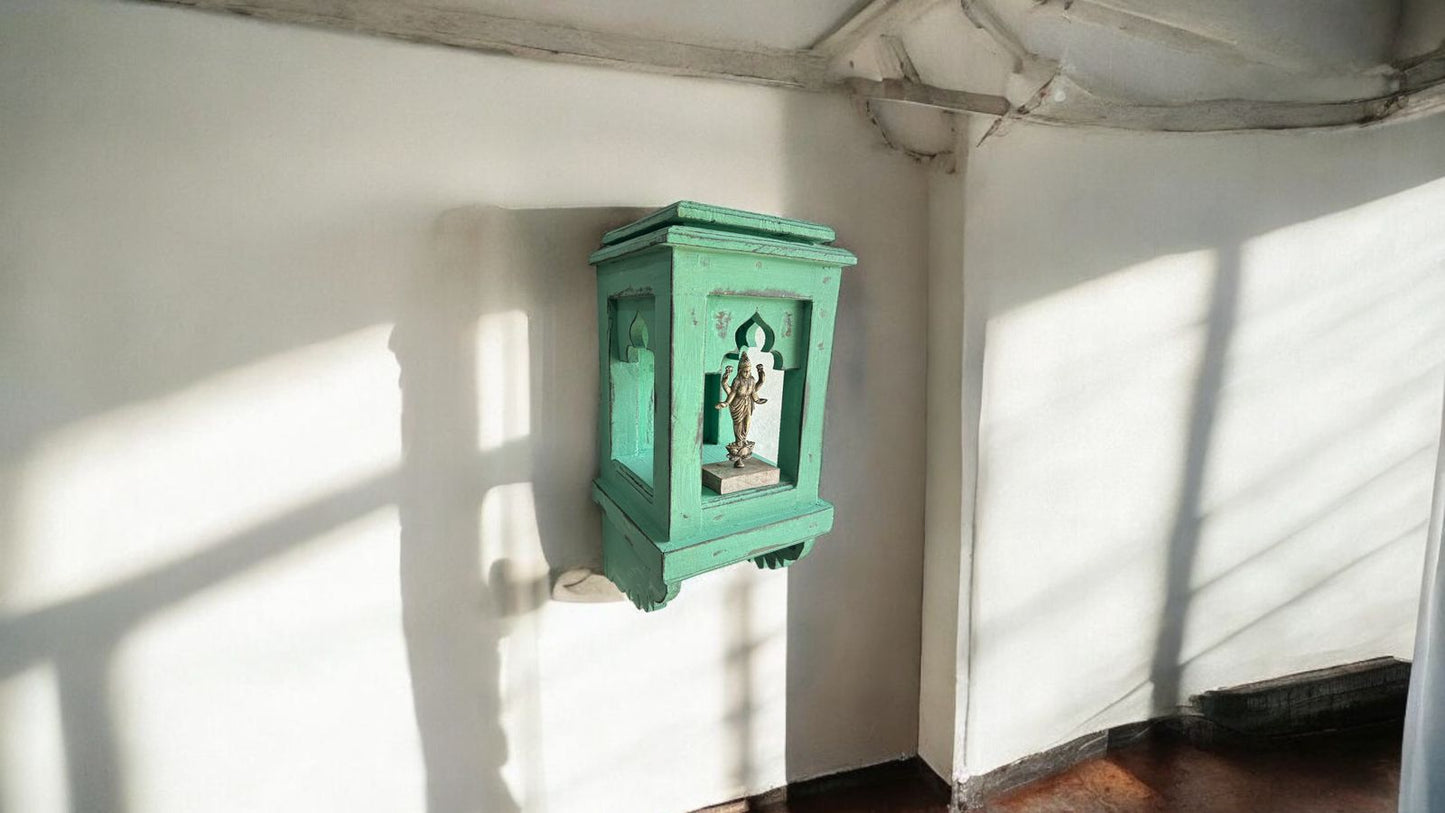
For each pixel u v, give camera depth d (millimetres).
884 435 1689
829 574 1685
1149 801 1761
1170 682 1991
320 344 1208
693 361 1027
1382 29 1729
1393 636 2145
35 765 1126
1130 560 1869
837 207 1570
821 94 1527
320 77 1158
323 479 1237
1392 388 2023
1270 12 1568
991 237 1561
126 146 1066
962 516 1626
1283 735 2045
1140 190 1712
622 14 1316
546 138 1311
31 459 1076
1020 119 1505
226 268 1139
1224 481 1928
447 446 1312
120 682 1155
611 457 1341
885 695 1790
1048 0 1283
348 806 1321
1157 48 1580
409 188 1231
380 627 1306
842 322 1608
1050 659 1809
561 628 1440
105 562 1129
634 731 1536
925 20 1325
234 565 1200
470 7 1214
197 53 1087
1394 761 1937
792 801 1722
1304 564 2053
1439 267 1994
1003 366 1622
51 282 1054
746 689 1637
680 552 1030
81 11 1027
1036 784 1820
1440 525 1324
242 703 1231
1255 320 1868
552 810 1481
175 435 1143
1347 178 1877
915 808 1717
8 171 1016
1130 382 1780
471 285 1292
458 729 1385
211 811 1231
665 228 958
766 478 1177
